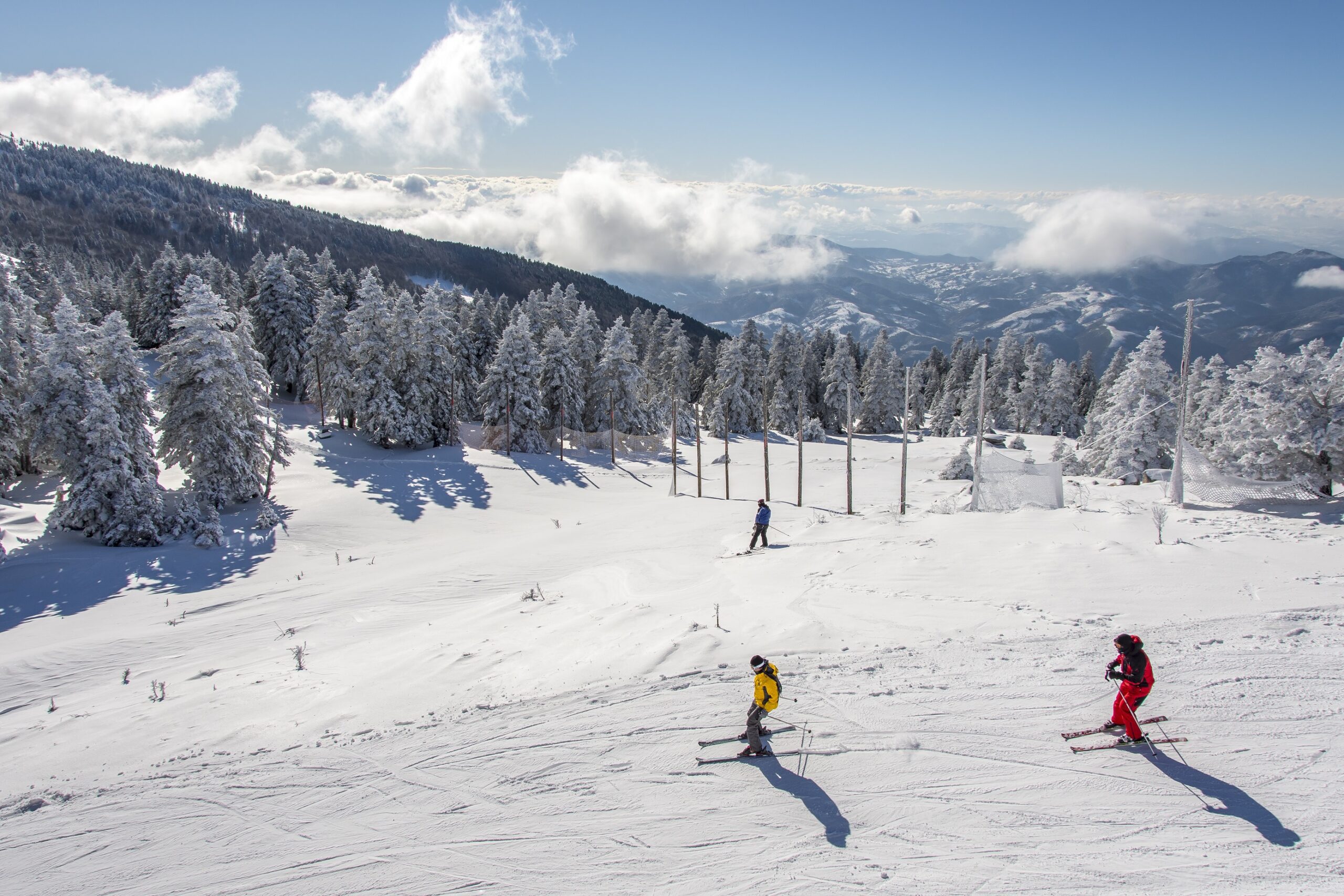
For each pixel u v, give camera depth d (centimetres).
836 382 8588
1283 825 683
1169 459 3584
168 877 779
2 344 3522
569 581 2189
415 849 778
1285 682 947
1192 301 2161
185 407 3284
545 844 762
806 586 1634
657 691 1101
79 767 1142
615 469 5356
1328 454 2141
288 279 5900
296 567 2873
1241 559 1492
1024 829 714
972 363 10844
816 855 704
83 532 3022
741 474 5356
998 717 926
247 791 950
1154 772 787
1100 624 1211
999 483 2377
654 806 809
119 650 1911
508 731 1027
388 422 4856
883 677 1071
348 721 1182
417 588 2320
